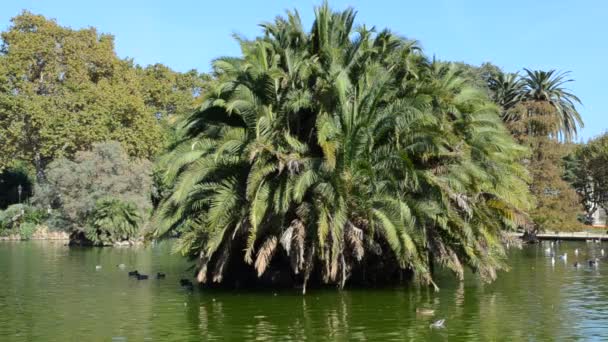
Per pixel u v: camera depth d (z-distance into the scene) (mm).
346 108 21828
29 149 64750
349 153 21578
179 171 24328
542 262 35844
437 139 21656
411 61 24062
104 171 54906
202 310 19344
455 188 22844
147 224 24562
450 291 23484
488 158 23734
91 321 17609
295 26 24188
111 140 59562
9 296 22547
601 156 68438
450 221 22969
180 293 23109
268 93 22391
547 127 55156
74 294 23000
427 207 21766
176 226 24516
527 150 27281
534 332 15836
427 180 21797
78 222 53906
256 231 21141
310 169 21000
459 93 24734
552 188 54750
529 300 21172
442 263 23516
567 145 57562
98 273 30328
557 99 62031
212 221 21266
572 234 63781
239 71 22703
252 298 21750
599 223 88938
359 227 22125
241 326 16750
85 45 67188
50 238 62938
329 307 19797
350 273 24078
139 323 17281
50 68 65125
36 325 17094
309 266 22047
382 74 22406
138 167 55719
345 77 22062
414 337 15281
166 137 66688
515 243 25469
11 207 63531
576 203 56219
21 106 61500
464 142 23391
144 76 81188
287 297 21953
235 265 25266
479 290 23688
